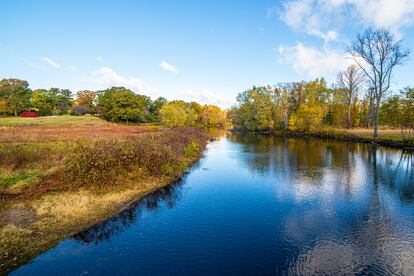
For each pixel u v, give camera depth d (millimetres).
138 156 12625
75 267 5633
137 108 69000
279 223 8312
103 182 10617
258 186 12609
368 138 30547
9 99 68625
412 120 24766
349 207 9711
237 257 6293
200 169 16547
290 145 30688
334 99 51656
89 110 81812
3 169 11898
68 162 11109
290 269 5828
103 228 7598
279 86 54688
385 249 6695
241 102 70000
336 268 5875
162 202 10156
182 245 6816
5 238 6387
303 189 12062
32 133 28547
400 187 12203
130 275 5438
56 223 7500
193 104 101500
